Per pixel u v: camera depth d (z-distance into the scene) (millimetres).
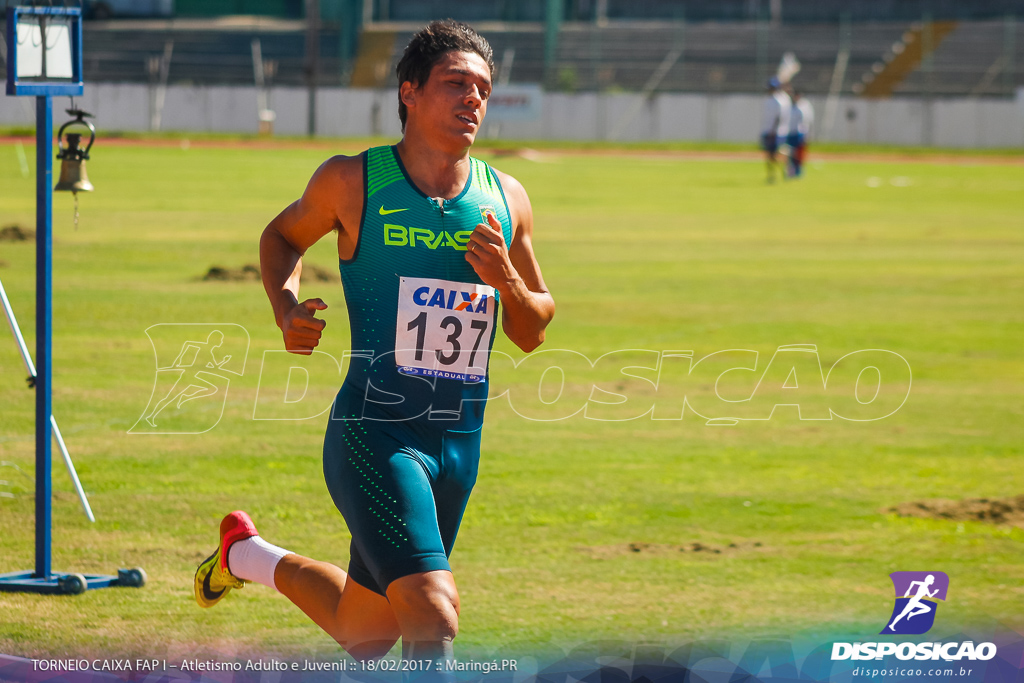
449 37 12141
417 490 11609
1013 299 50406
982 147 185250
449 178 12336
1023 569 18859
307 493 22484
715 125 191500
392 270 12164
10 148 125688
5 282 46500
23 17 16141
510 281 11859
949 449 27141
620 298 48625
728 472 24891
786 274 57000
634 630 15820
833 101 190000
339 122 190625
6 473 23000
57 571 17922
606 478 24219
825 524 21328
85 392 29953
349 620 12797
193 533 20000
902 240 72625
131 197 85750
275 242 12625
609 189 107312
